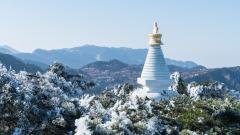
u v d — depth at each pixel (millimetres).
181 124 34375
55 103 27438
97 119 24766
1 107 25469
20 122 25484
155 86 51281
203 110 37500
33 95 27188
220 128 36000
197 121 35344
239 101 45062
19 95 26094
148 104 32531
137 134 26281
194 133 31797
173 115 35844
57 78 34531
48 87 29016
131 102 32719
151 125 27953
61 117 26344
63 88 34562
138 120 29281
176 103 39219
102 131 24266
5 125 25891
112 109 31828
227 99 42188
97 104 29219
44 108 27047
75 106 28547
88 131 23891
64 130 26781
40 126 26281
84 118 24375
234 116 38094
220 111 37750
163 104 37562
